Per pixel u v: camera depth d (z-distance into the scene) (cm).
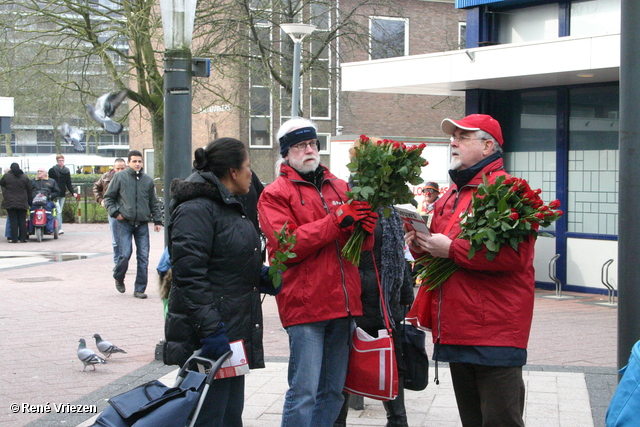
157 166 2525
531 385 578
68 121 3503
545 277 1152
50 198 2095
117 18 2416
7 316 893
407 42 3077
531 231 344
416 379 446
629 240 380
